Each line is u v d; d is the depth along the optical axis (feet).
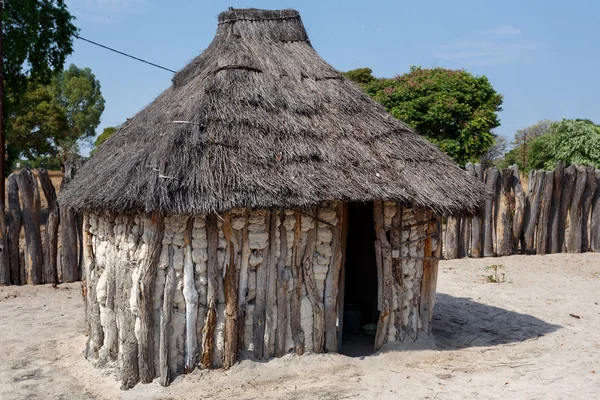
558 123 89.25
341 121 25.03
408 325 25.72
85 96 170.81
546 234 51.47
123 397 21.07
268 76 25.58
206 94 23.53
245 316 22.61
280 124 23.56
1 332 30.91
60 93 173.06
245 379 21.81
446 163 26.03
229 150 21.93
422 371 23.29
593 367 24.00
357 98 26.71
